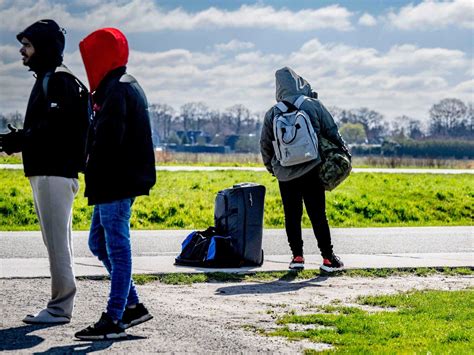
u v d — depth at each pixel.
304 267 12.73
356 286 11.51
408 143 123.94
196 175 32.12
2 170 30.61
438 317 9.15
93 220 8.39
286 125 12.09
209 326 8.57
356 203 22.95
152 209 20.45
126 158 7.90
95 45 7.96
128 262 7.96
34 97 8.42
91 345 7.62
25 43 8.40
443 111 151.50
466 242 16.61
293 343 7.92
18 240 15.20
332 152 12.14
